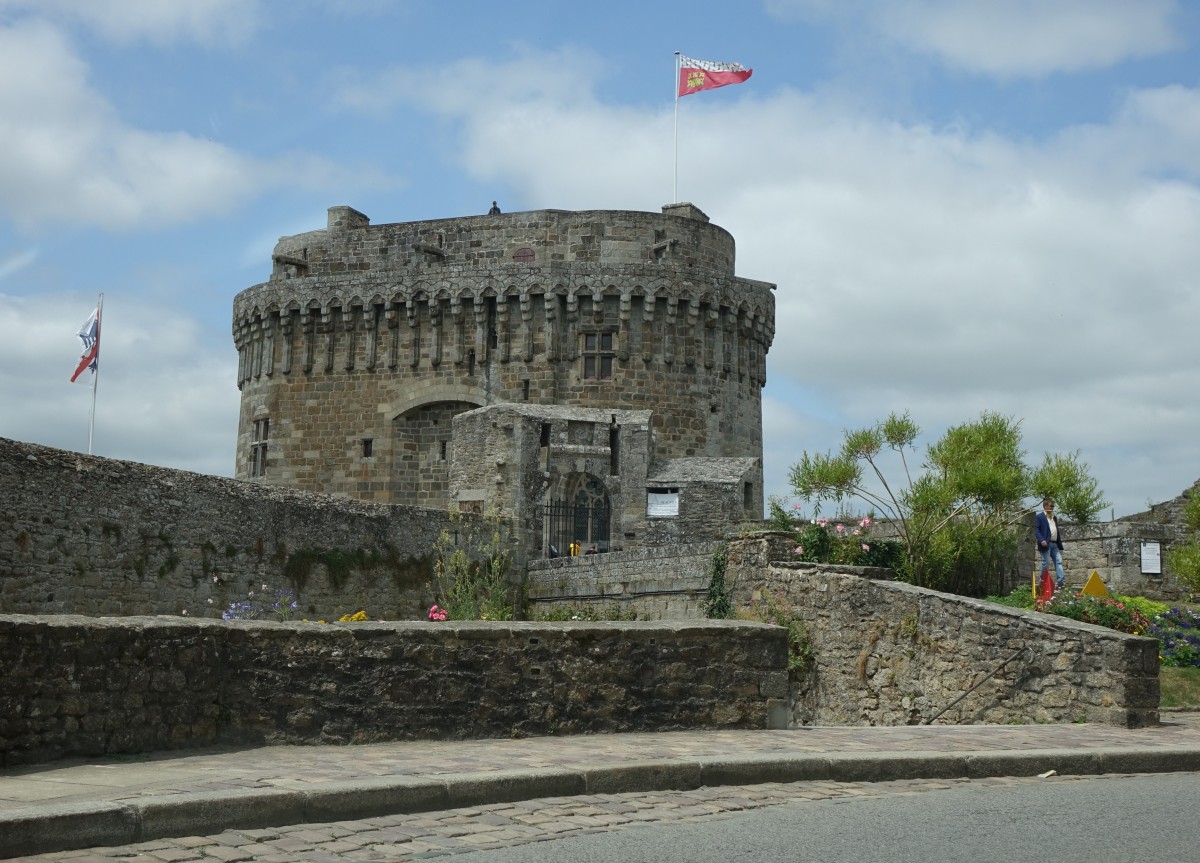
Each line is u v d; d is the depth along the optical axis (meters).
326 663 15.18
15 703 12.63
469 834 10.79
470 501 51.75
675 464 55.47
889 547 34.22
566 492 52.56
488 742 15.70
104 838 9.70
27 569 27.97
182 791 10.78
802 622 26.89
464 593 41.78
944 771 14.91
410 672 15.69
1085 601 27.33
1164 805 12.80
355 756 14.06
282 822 10.74
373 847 10.14
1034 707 20.95
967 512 36.66
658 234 62.38
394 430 61.75
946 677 22.86
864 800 13.03
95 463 30.28
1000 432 38.62
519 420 51.16
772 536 29.22
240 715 14.62
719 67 66.62
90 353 54.12
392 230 64.25
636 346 60.03
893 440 37.53
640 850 10.27
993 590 36.28
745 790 13.45
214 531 34.19
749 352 62.97
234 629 14.67
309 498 38.28
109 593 30.34
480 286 60.78
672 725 17.17
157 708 13.87
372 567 40.50
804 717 26.19
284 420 63.31
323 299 62.84
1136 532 40.88
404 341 61.91
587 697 16.75
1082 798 13.28
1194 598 39.81
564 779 12.73
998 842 10.80
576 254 62.06
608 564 42.09
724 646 17.62
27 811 9.50
